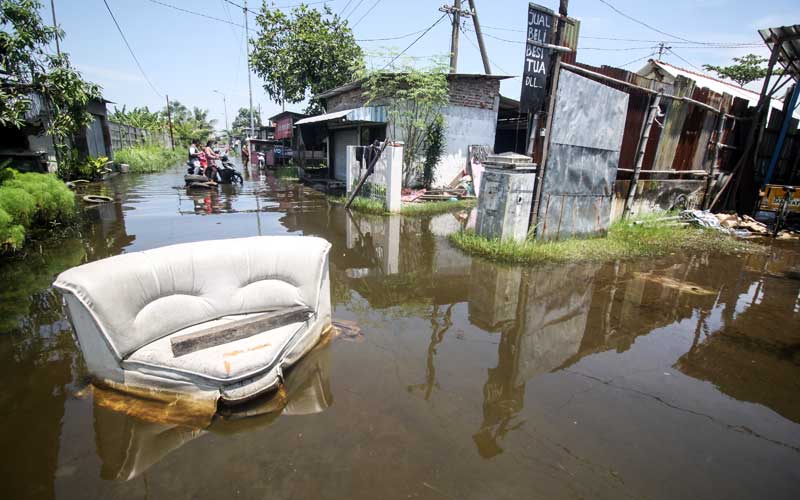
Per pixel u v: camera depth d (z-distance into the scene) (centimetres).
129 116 3105
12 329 365
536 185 662
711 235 834
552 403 279
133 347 276
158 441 234
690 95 847
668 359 347
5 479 208
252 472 212
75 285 258
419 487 205
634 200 858
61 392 277
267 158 2536
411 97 1163
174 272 301
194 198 1145
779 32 903
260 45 2125
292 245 343
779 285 546
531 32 574
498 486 207
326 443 234
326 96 1744
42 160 1080
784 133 1027
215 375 258
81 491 201
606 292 498
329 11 2033
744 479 219
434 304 450
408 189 1256
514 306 448
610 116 698
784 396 300
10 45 760
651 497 205
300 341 319
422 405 271
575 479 214
